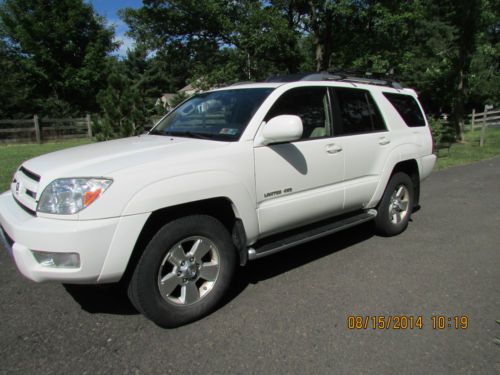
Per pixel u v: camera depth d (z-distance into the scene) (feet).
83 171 8.91
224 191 10.14
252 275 12.91
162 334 9.63
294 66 45.68
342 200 13.57
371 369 8.33
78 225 8.33
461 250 14.94
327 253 14.74
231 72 43.01
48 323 10.11
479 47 64.69
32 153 42.32
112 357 8.77
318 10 42.96
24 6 94.02
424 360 8.62
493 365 8.46
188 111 13.56
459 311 10.59
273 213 11.48
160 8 41.42
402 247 15.28
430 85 66.28
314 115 12.85
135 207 8.75
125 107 38.47
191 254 9.91
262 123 11.27
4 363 8.55
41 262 8.55
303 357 8.73
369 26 42.34
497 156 41.27
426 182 28.32
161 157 9.60
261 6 42.29
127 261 8.80
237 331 9.73
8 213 9.54
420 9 41.63
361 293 11.59
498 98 112.27
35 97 97.35
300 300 11.22
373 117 15.08
